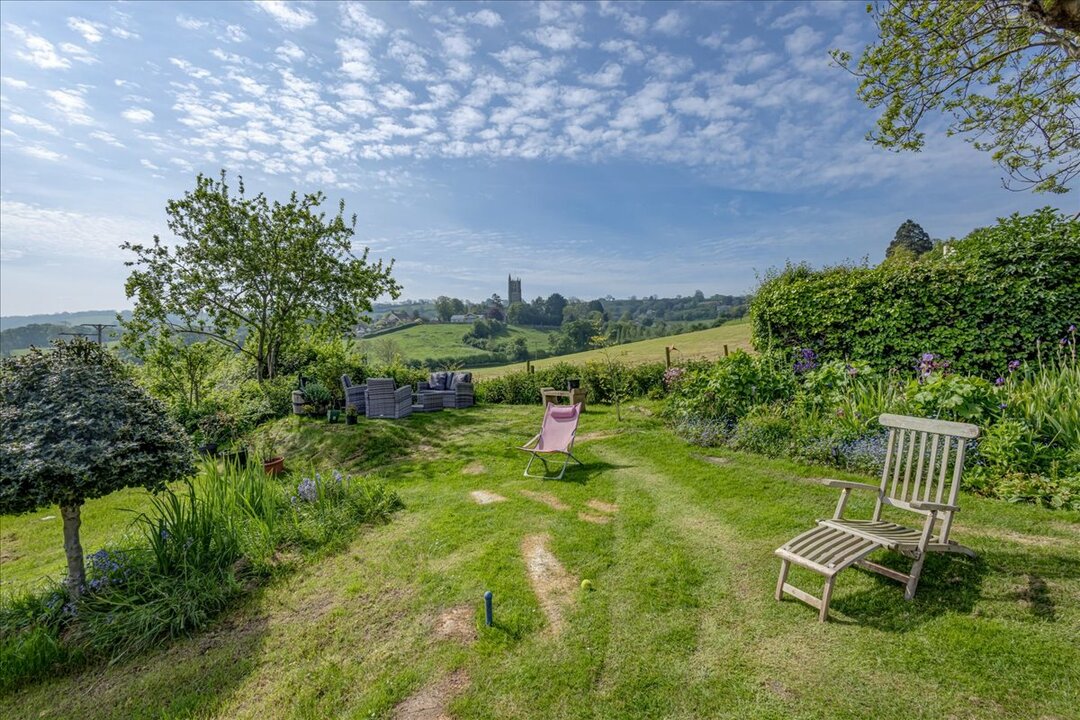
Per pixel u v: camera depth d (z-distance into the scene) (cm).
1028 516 407
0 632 374
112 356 447
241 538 486
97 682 326
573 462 751
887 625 294
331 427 1121
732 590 353
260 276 1609
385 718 263
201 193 1535
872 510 457
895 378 791
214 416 1159
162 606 383
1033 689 235
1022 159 863
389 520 567
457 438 1018
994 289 793
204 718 281
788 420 695
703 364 1190
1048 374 656
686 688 263
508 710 260
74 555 402
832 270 1152
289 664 321
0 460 341
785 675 264
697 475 609
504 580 394
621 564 407
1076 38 659
